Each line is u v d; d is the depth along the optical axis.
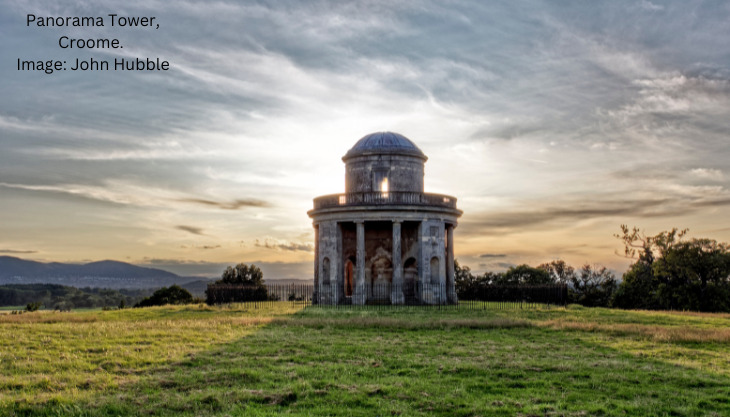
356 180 62.00
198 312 48.00
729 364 24.53
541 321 38.19
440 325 35.47
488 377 21.27
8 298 168.12
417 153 62.12
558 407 17.52
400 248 56.47
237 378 20.50
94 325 35.50
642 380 21.05
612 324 37.34
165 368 22.27
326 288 58.25
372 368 22.45
